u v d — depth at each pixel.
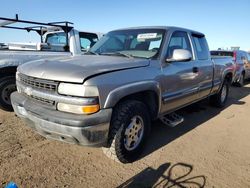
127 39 4.42
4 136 4.20
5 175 3.08
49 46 6.61
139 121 3.55
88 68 3.08
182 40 4.68
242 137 4.66
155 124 5.20
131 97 3.50
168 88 4.04
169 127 5.05
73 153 3.71
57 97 2.96
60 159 3.52
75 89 2.87
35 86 3.22
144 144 3.71
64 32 6.96
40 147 3.85
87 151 3.78
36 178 3.05
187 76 4.54
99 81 2.93
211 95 6.26
